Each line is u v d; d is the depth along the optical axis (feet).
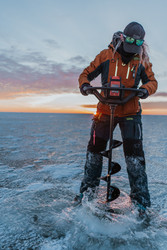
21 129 30.83
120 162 10.41
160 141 18.92
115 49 4.57
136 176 4.72
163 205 5.36
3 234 3.94
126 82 4.74
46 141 18.20
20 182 7.18
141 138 4.91
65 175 8.09
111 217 4.34
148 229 4.14
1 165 9.67
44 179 7.56
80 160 10.87
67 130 30.22
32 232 4.01
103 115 5.08
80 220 4.39
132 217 4.41
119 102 4.25
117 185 6.91
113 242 3.70
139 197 4.63
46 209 4.99
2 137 20.47
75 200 5.37
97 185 5.24
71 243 3.68
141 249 3.53
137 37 4.35
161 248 3.56
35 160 10.78
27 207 5.11
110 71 4.78
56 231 4.05
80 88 4.83
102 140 5.12
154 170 8.86
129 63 4.71
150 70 4.90
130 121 4.86
